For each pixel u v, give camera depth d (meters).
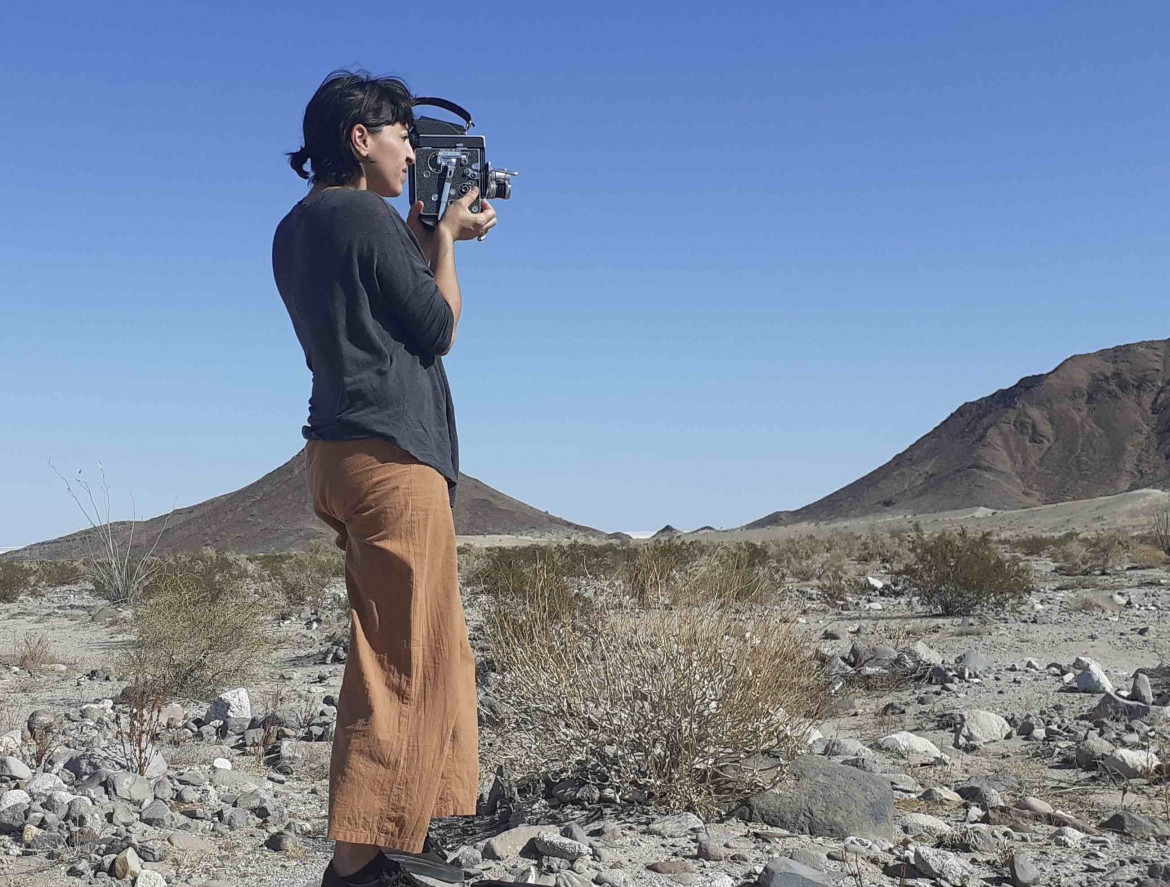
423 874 2.60
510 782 5.72
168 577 20.98
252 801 5.96
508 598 7.16
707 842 4.76
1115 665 11.97
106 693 11.30
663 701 5.65
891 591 22.38
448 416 2.75
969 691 10.16
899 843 5.11
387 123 2.81
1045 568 32.62
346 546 2.77
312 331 2.61
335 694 10.95
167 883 4.43
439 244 2.83
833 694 9.36
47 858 4.85
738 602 6.45
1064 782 6.61
